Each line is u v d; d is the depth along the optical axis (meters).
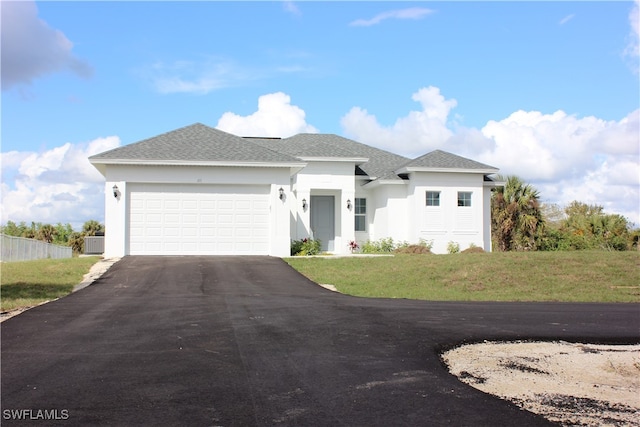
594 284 16.17
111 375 6.39
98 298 12.52
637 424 5.16
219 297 12.86
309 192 25.78
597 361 7.61
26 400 5.52
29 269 17.25
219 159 21.38
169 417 5.09
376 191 28.30
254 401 5.57
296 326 9.41
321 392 5.89
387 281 16.52
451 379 6.51
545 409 5.54
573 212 42.28
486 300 13.86
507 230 30.83
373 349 7.86
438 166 25.95
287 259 20.41
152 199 21.30
